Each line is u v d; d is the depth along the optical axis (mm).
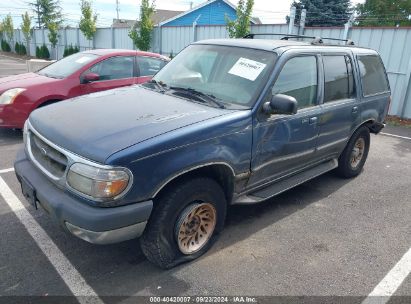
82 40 25250
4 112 6059
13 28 39062
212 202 3203
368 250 3623
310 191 4988
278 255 3438
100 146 2602
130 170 2557
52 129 2957
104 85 6820
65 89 6430
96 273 3039
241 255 3393
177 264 3148
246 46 3914
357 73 4887
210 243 3402
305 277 3145
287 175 4117
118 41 21156
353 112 4801
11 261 3135
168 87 3916
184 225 3061
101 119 3000
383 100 5484
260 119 3404
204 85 3764
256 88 3471
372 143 7660
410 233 4004
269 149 3582
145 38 17719
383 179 5578
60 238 3494
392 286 3104
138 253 3328
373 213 4426
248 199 3623
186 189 2941
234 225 3939
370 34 10445
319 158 4551
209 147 2990
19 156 3398
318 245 3654
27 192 3074
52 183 2854
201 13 27094
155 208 2865
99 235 2541
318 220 4172
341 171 5359
